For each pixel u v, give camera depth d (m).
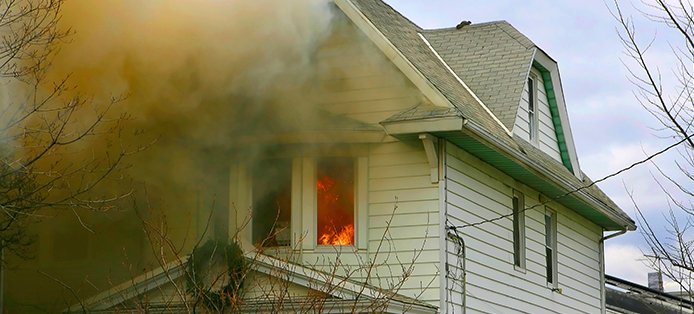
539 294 17.61
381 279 14.83
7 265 14.79
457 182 15.24
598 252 20.81
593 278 20.34
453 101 15.02
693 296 12.30
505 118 16.70
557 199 18.53
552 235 18.62
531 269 17.44
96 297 13.41
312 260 14.97
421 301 14.46
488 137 15.03
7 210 11.48
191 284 12.44
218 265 13.20
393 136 14.84
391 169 15.16
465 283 15.05
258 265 13.33
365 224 15.11
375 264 14.67
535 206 16.92
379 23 15.83
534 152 17.61
